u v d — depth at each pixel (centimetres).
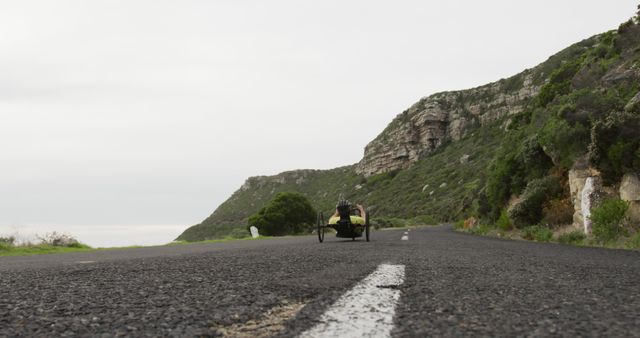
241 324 181
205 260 579
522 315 195
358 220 1443
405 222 7875
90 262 632
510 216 1959
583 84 2277
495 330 164
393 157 15850
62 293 290
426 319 183
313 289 282
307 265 471
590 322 180
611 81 1897
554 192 1841
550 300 239
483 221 2984
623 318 188
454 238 1574
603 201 1337
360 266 451
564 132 1647
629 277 366
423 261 516
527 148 2133
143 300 254
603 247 1067
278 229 5941
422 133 15475
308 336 153
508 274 379
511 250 818
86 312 218
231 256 663
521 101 13825
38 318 203
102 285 332
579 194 1552
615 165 1300
